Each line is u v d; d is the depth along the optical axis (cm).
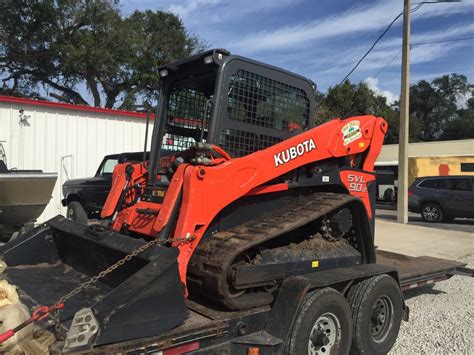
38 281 414
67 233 446
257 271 369
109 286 387
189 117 479
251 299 366
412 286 562
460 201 1581
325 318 382
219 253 349
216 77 398
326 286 393
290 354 345
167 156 446
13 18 2706
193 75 442
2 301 301
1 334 272
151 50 3216
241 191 380
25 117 1238
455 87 7100
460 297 659
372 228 516
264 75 430
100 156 1380
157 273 295
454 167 2361
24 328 285
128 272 360
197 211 352
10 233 953
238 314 348
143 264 336
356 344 411
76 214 1095
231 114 404
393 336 447
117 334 270
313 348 372
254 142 423
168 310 297
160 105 464
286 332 349
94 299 362
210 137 389
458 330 516
